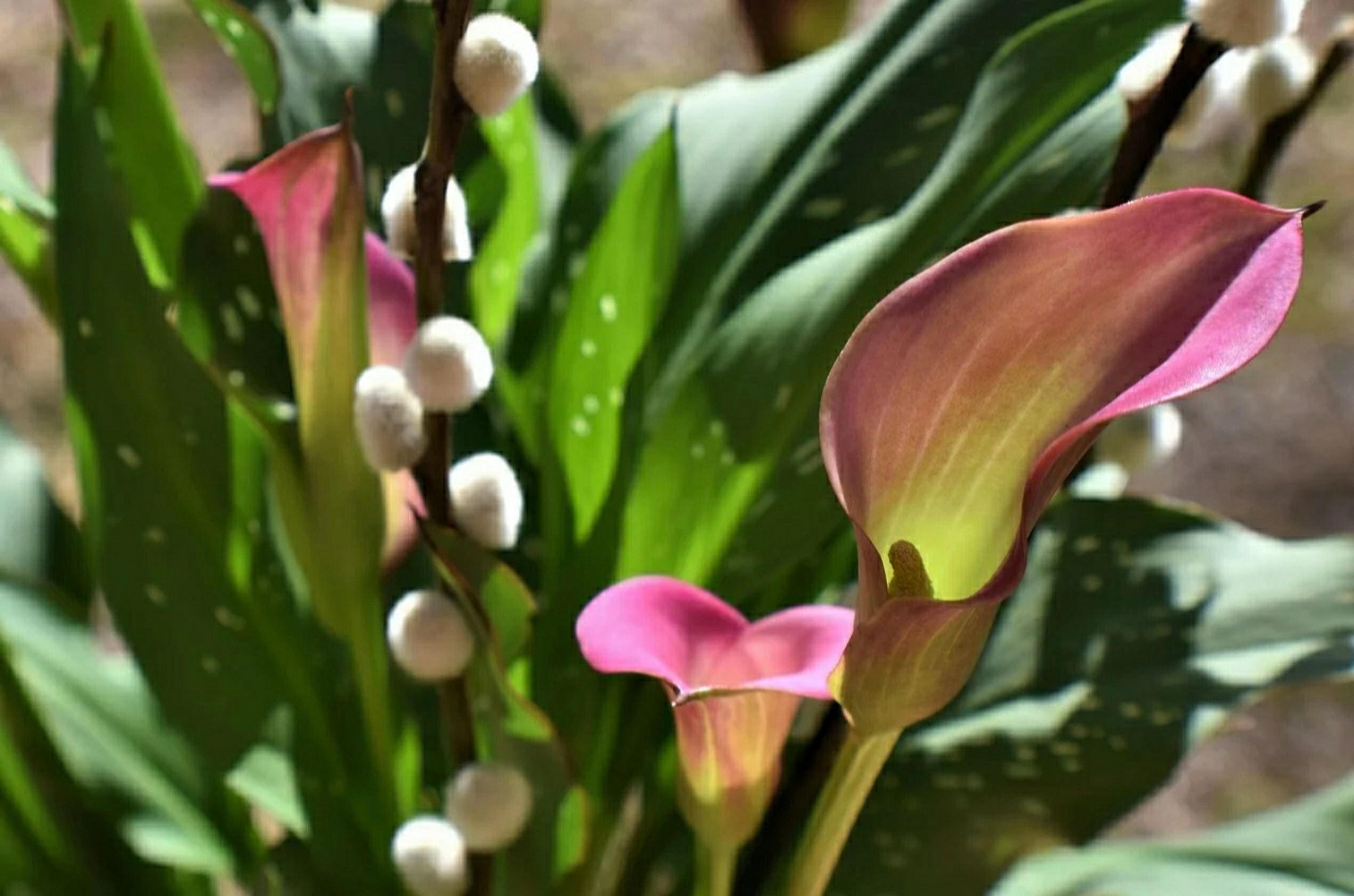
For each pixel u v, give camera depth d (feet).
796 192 2.35
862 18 6.89
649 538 2.30
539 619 2.33
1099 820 2.18
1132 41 2.23
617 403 2.34
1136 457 2.37
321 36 2.39
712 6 7.90
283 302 2.03
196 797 2.39
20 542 2.49
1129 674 2.22
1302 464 6.14
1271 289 1.81
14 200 2.21
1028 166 2.23
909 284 1.86
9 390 6.13
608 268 2.31
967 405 1.89
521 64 1.91
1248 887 2.30
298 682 2.30
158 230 2.31
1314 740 5.44
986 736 2.23
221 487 2.25
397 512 2.11
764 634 1.99
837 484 1.85
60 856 2.33
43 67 7.48
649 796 2.38
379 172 2.36
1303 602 2.20
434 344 1.95
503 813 2.09
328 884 2.27
